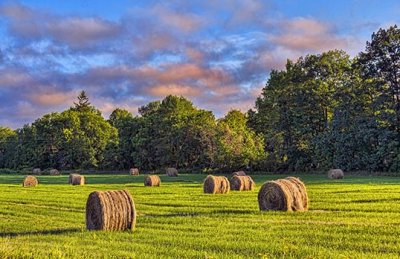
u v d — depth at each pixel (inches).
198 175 3218.5
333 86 3297.2
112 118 6373.0
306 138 3351.4
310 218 821.9
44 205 1210.6
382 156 2721.5
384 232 642.2
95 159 4554.6
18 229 779.4
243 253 518.6
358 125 2861.7
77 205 1196.5
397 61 2866.6
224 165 3410.4
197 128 3902.6
